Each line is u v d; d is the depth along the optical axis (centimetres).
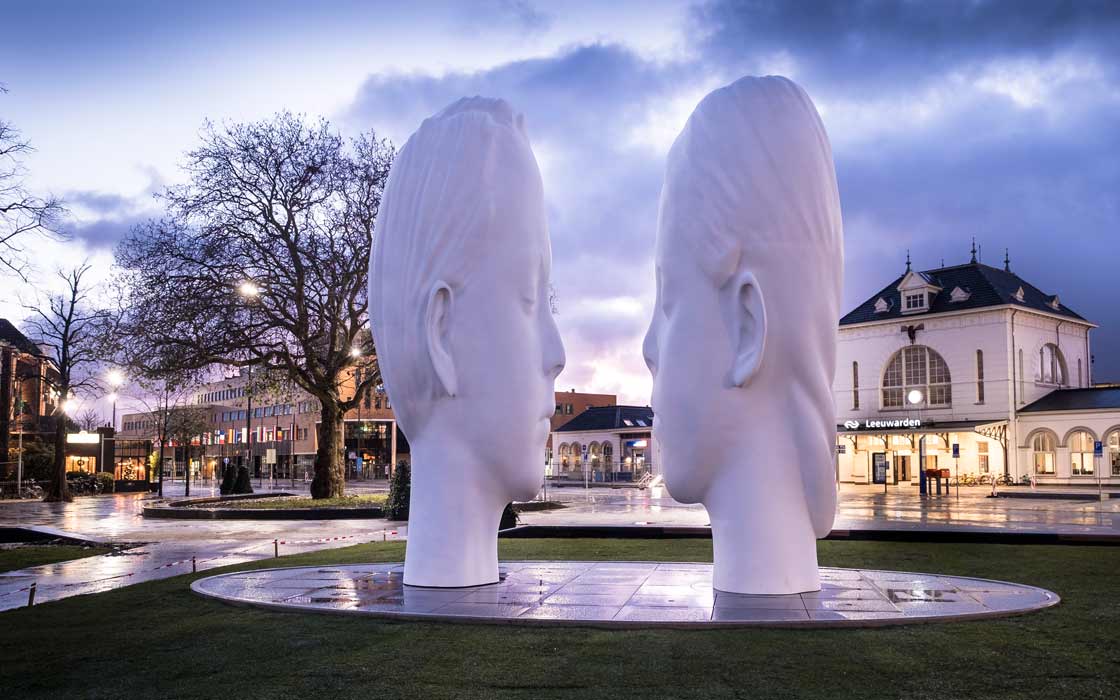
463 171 1119
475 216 1109
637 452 8156
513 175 1137
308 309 3716
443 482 1121
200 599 1109
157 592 1195
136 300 3569
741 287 1014
